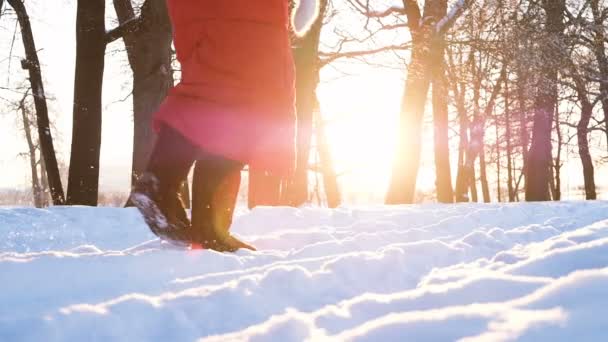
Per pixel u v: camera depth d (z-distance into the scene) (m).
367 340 1.07
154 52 12.57
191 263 2.38
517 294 1.33
